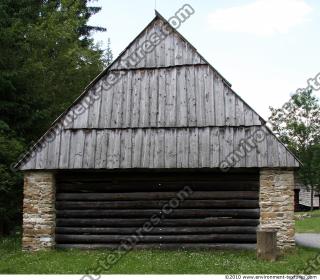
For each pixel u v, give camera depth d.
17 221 21.09
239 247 14.47
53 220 15.05
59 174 15.44
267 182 14.17
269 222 14.07
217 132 14.43
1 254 14.14
